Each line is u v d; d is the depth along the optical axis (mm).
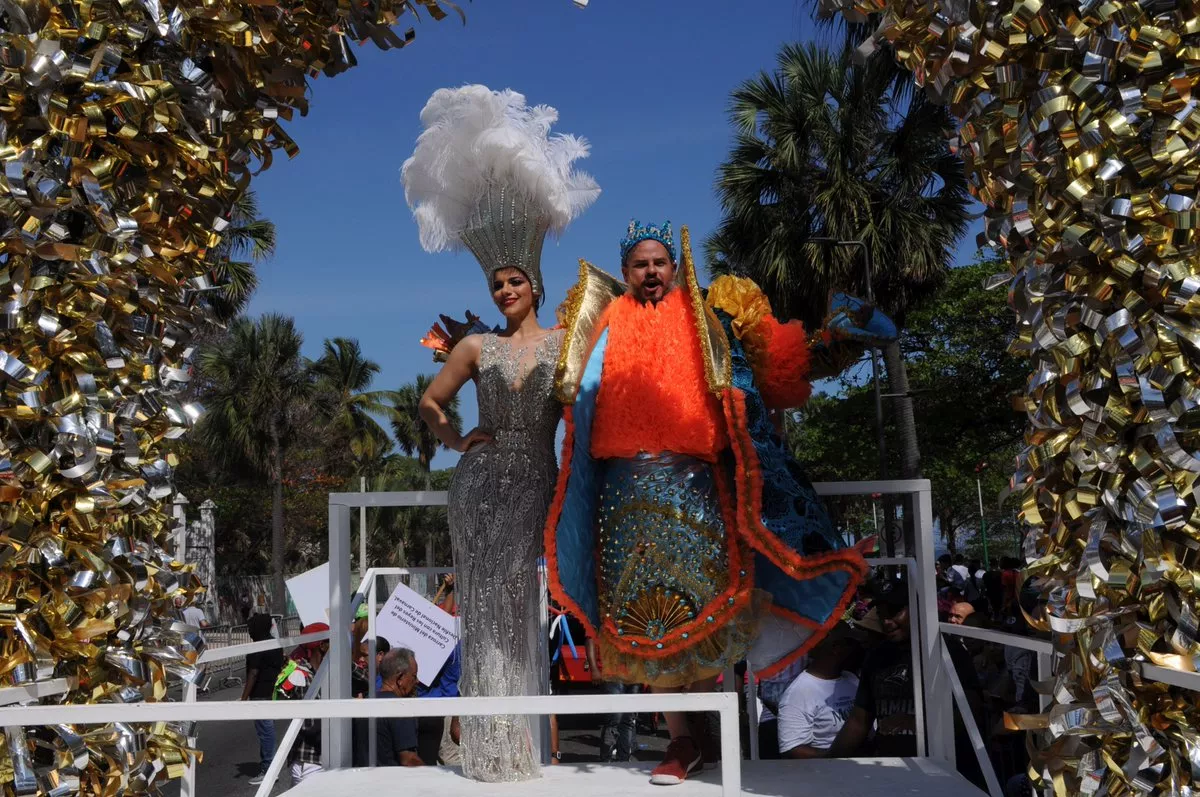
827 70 17375
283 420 39375
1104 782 2322
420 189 3795
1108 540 2340
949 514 41125
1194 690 2166
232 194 3277
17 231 2586
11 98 2588
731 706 2139
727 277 3752
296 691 8398
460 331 3896
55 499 2736
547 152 3695
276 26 3205
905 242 17156
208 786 9758
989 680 6676
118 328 2959
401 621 6074
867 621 4699
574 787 3256
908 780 3371
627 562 3365
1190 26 2232
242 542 45562
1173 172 2268
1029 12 2422
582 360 3480
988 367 21188
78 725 2799
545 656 3791
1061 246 2443
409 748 5996
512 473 3518
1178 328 2229
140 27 2805
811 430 28703
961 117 2734
